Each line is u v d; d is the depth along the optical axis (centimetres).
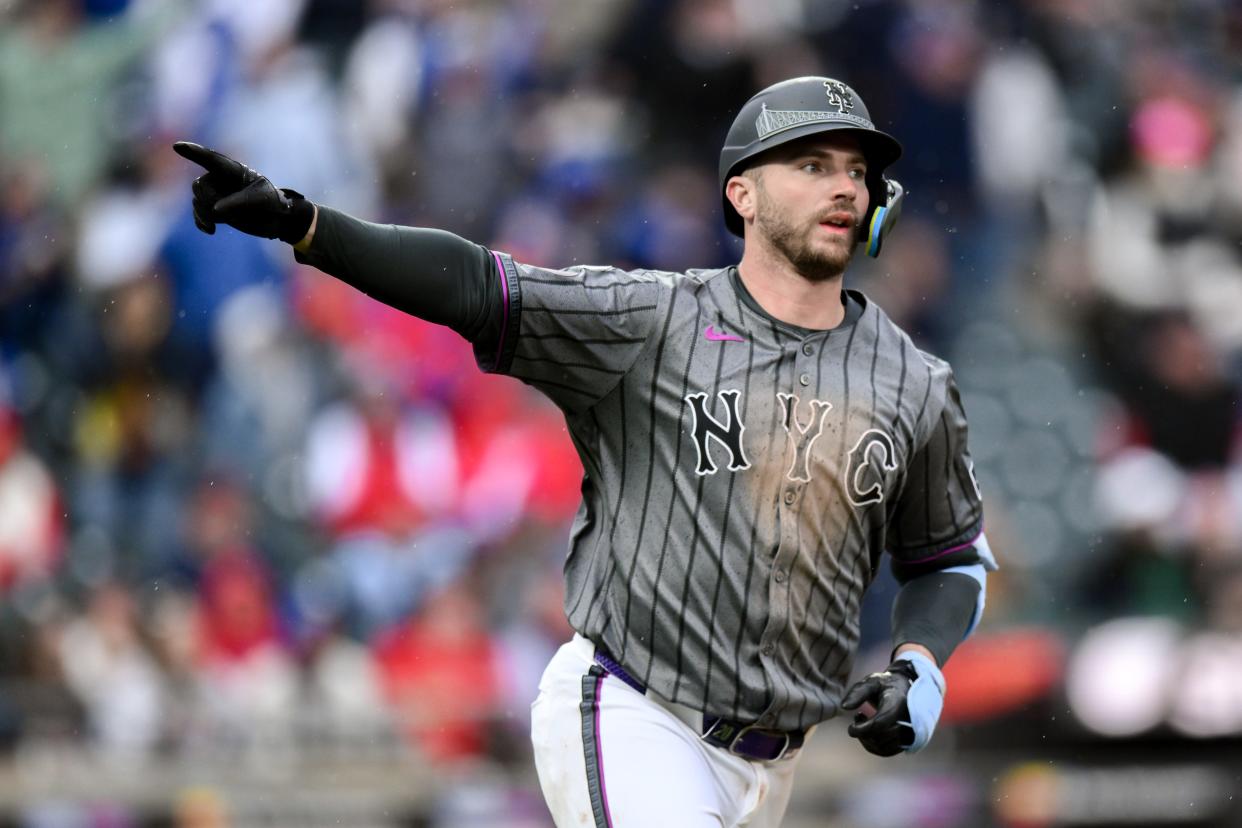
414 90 3719
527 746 2792
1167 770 2720
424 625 2933
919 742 1186
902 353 1198
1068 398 3491
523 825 2702
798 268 1160
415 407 3184
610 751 1165
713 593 1147
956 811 2688
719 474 1141
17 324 3656
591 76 3706
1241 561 3247
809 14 3750
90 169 3859
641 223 3544
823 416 1153
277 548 3128
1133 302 3659
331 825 2731
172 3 3984
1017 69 3809
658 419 1149
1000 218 3703
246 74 3831
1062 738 2741
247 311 3450
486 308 1114
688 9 3691
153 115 3897
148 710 2881
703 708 1159
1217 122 3984
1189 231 3825
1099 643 2820
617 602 1170
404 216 3669
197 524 3192
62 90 3947
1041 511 3312
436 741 2761
